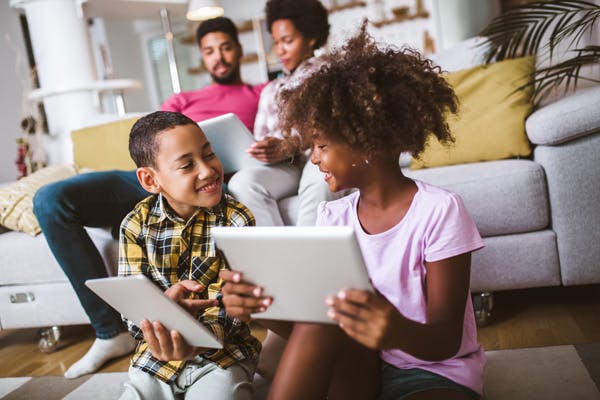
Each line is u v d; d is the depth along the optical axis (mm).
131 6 3459
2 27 4117
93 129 2580
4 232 2238
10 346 2215
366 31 991
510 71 1973
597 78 2066
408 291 976
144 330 1050
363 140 892
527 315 1732
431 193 958
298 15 2271
